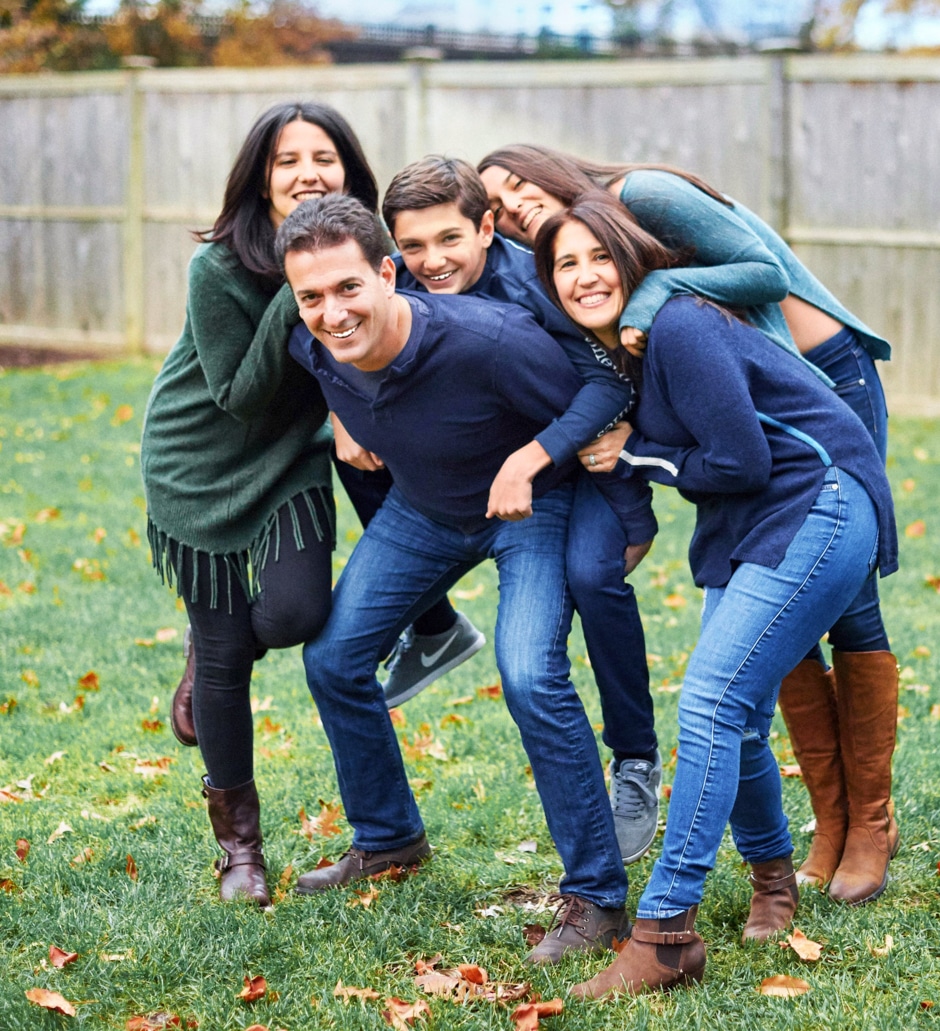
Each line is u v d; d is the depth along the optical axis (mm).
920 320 9688
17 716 4758
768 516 2873
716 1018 2750
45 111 12680
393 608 3287
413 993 2904
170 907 3307
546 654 3002
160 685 5082
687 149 10266
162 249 12383
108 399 10312
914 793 3840
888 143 9594
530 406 3016
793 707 3385
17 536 6945
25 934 3186
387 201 3164
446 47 25594
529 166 3285
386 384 2973
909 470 8234
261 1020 2832
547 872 3545
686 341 2785
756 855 3115
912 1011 2764
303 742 4547
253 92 11758
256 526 3338
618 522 3139
